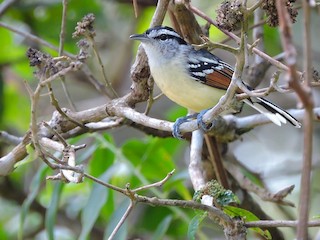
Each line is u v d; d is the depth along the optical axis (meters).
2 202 15.59
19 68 16.39
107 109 9.70
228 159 11.98
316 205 14.07
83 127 10.16
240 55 7.20
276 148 15.79
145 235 13.81
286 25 5.10
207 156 11.65
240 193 11.82
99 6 15.73
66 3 10.25
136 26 16.25
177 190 12.01
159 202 7.69
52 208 10.37
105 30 16.31
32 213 15.12
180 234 13.33
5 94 16.27
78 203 14.33
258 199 13.81
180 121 10.52
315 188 13.98
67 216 14.78
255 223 8.09
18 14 15.86
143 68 9.57
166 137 11.57
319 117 9.60
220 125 10.85
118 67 16.45
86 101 16.78
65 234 14.48
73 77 16.22
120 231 9.59
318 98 14.44
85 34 8.88
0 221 15.06
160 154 11.79
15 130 16.64
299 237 5.56
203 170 11.73
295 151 15.68
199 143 10.20
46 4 15.26
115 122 10.60
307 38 5.42
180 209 12.09
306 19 5.40
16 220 15.10
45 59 7.87
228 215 8.22
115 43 16.64
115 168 10.76
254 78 11.62
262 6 7.82
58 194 10.46
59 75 7.41
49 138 9.98
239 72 7.30
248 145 15.87
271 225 8.04
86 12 15.57
